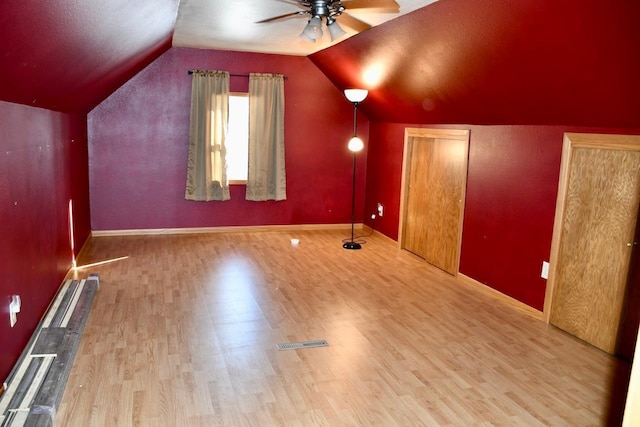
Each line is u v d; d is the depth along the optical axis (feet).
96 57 10.75
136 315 12.39
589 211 11.57
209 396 8.89
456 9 10.27
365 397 9.03
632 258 10.60
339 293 14.53
